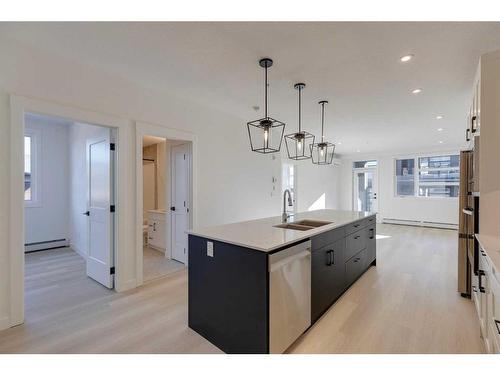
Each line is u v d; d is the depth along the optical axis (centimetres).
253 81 305
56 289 306
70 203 509
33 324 229
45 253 465
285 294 187
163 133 341
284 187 687
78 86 262
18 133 226
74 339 208
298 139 299
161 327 227
